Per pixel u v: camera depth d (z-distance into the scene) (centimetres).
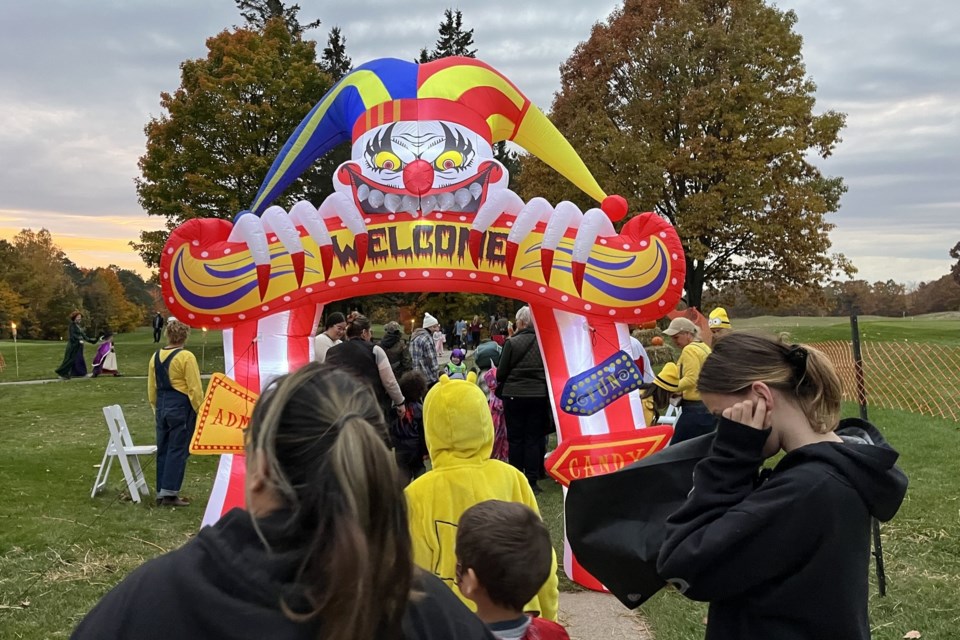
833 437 184
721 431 177
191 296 538
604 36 2767
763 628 171
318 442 115
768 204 2581
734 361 182
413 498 316
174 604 110
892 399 1195
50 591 480
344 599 108
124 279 10312
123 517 656
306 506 113
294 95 2870
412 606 124
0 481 777
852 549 168
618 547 205
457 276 541
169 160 2759
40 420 1239
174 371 700
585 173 688
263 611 108
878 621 419
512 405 747
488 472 322
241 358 543
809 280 2636
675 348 1120
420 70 632
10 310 6362
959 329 2400
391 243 543
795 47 2588
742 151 2455
